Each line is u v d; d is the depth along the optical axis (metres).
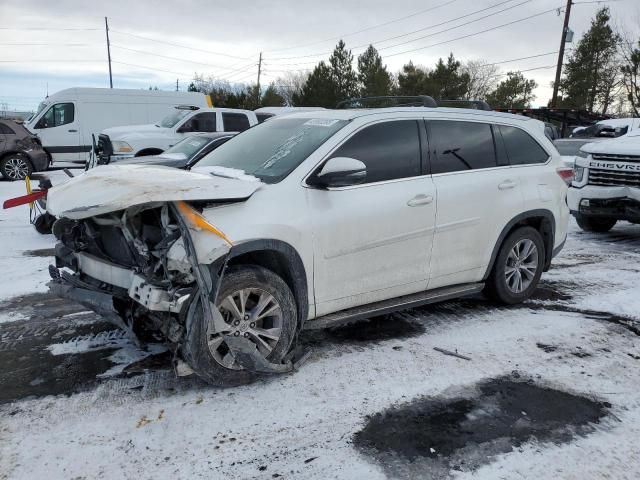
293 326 3.77
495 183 4.89
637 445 3.07
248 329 3.56
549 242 5.49
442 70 51.38
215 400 3.46
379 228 4.11
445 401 3.51
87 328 4.64
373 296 4.24
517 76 57.97
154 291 3.18
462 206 4.63
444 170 4.63
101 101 18.02
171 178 3.57
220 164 4.42
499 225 4.94
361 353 4.19
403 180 4.34
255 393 3.56
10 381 3.69
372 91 51.94
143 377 3.76
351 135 4.16
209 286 3.18
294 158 4.01
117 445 2.99
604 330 4.77
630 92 37.91
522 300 5.36
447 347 4.34
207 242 3.18
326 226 3.83
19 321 4.79
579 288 6.02
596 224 9.31
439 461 2.90
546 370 3.97
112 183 3.51
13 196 12.76
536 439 3.11
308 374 3.83
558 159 5.58
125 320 3.57
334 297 4.00
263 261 3.80
